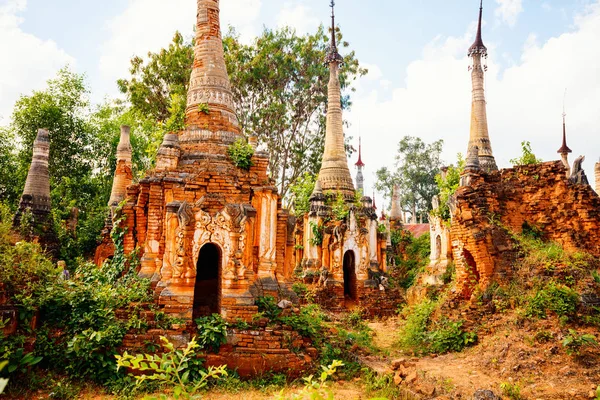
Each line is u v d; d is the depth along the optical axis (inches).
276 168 1551.4
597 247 621.9
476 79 1061.8
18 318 385.7
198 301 573.6
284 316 482.3
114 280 536.4
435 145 2364.7
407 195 2384.4
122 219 578.9
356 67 1606.8
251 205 526.3
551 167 668.7
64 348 390.6
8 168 1298.0
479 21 1077.1
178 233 462.9
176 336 420.5
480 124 1045.2
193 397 194.4
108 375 385.1
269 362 427.2
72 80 1416.1
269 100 1510.8
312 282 969.5
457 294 623.2
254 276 511.8
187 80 1389.0
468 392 382.9
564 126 1263.5
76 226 1082.7
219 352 425.7
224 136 572.4
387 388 402.9
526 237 633.6
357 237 994.7
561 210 648.4
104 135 1472.7
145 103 1423.5
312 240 1000.2
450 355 524.7
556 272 529.7
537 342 451.8
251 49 1480.1
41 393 349.4
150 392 370.6
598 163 1017.5
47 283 434.0
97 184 1428.4
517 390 371.6
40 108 1316.4
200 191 500.4
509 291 550.6
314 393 183.8
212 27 619.2
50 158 1338.6
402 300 980.6
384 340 669.3
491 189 661.9
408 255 1344.7
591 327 468.4
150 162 667.4
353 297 997.2
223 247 474.9
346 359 486.6
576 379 384.8
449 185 1005.2
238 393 383.6
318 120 1592.0
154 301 460.4
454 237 663.1
